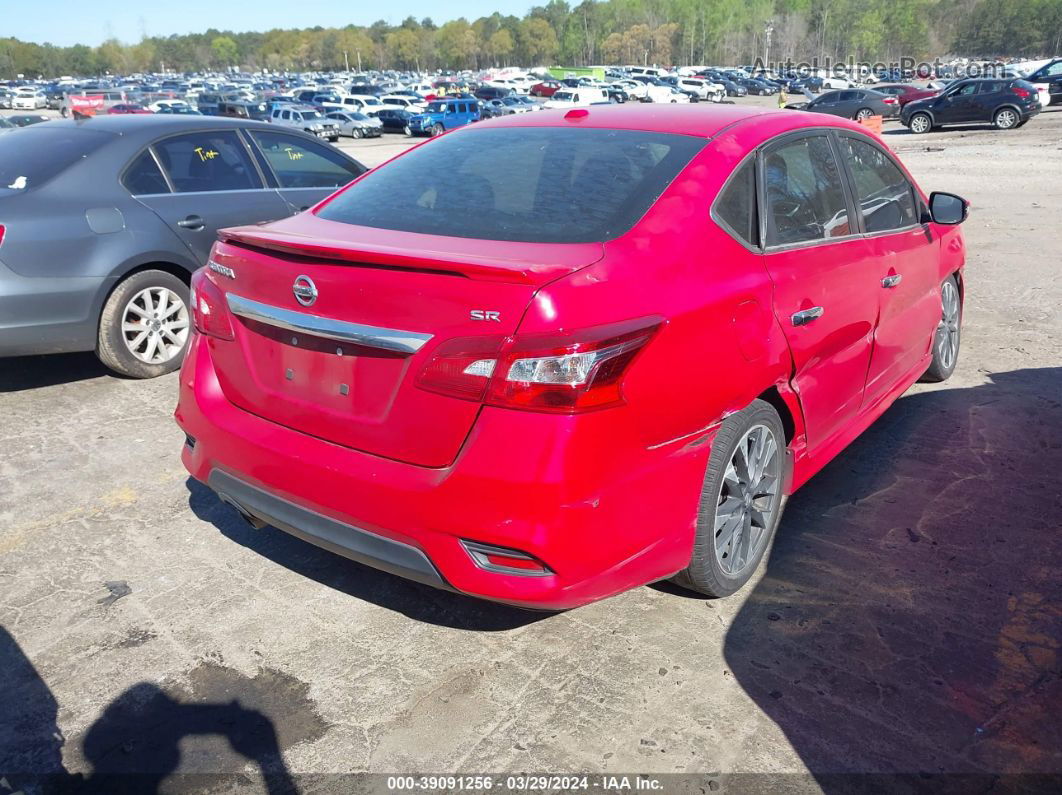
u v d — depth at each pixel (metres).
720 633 3.03
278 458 2.79
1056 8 140.12
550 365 2.33
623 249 2.67
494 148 3.42
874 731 2.58
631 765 2.45
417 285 2.47
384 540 2.62
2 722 2.61
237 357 2.99
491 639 3.01
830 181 3.65
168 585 3.32
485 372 2.37
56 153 5.36
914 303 4.36
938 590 3.28
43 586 3.30
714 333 2.74
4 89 81.50
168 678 2.80
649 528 2.65
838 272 3.48
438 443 2.48
